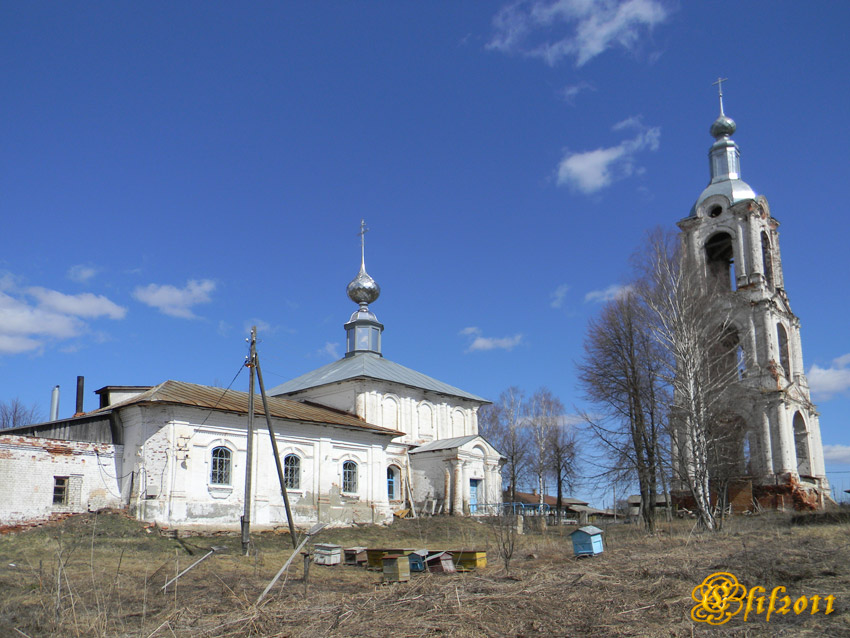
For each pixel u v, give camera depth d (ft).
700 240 166.71
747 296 157.17
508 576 55.47
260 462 109.91
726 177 170.71
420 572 62.80
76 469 96.63
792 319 167.02
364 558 73.97
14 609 46.16
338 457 122.52
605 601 42.68
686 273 131.44
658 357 125.59
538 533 128.06
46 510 92.58
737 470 144.77
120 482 100.89
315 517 116.06
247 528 87.51
